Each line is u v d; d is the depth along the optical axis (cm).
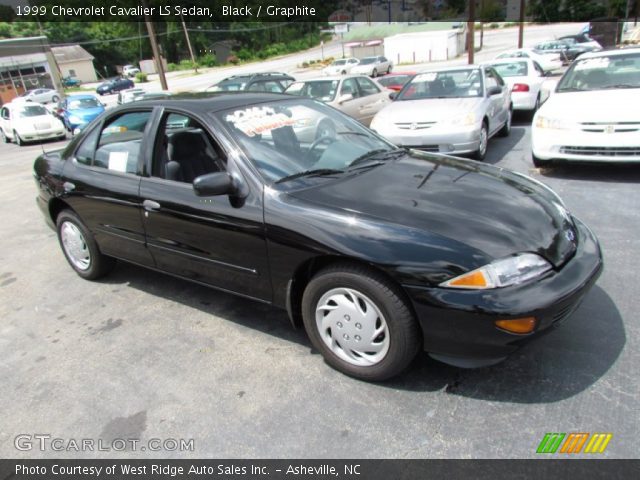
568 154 603
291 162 302
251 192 283
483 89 764
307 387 266
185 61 7494
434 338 235
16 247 541
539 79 1110
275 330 325
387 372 254
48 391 282
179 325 341
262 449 228
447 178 301
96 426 252
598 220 469
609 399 238
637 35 3778
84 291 410
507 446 217
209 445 233
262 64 6681
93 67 7256
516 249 235
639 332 288
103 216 372
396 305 238
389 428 233
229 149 298
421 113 698
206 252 310
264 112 335
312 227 257
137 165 345
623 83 636
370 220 249
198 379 281
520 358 273
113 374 293
